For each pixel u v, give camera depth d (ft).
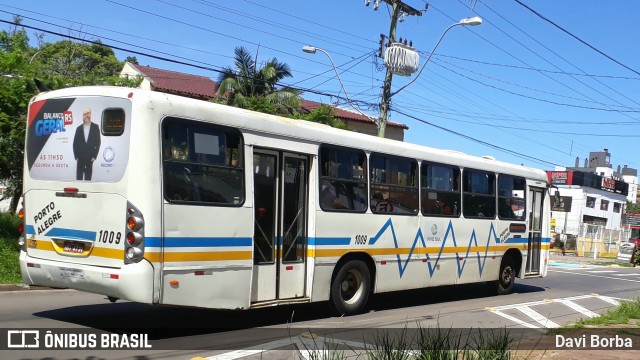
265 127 27.94
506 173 45.62
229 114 26.37
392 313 35.37
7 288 35.06
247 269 26.45
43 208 25.58
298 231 29.86
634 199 373.81
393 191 35.29
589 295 52.34
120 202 23.24
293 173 29.76
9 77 47.96
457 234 40.32
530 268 49.21
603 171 286.46
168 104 24.08
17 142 45.27
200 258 24.54
